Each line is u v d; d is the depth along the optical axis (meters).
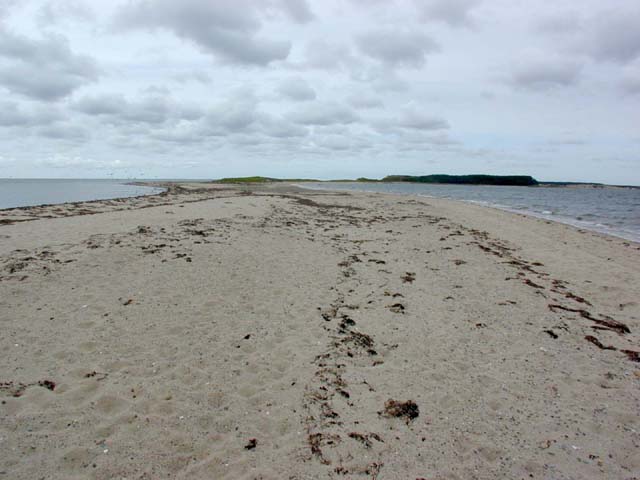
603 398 4.52
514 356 5.46
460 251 12.05
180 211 17.31
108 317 5.98
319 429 3.85
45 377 4.38
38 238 10.68
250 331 5.89
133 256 9.16
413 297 7.69
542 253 12.14
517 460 3.52
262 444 3.62
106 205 21.86
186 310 6.45
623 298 8.06
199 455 3.43
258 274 8.58
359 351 5.47
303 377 4.76
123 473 3.16
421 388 4.62
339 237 13.77
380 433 3.82
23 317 5.81
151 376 4.55
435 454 3.56
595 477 3.34
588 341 6.01
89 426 3.66
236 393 4.37
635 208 33.03
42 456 3.26
